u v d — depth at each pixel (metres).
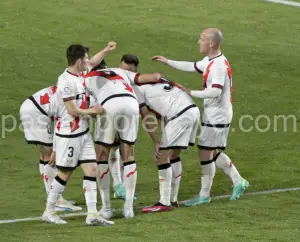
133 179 29.98
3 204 33.12
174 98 31.03
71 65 28.61
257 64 60.00
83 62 28.62
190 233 26.86
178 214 30.25
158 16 68.81
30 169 40.47
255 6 72.69
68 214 31.36
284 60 60.91
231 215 29.88
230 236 26.42
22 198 34.34
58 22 66.50
